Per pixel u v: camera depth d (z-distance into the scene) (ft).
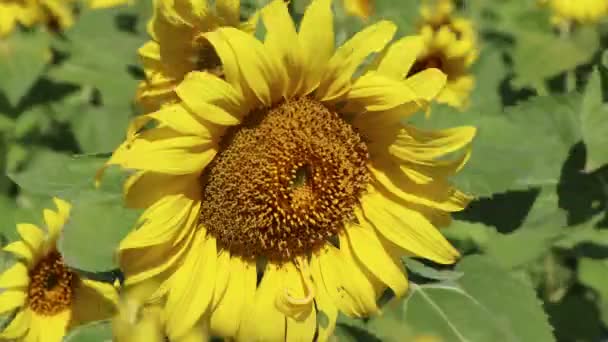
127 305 3.57
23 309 4.11
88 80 4.95
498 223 4.04
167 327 3.62
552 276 4.67
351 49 3.59
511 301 3.77
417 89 3.62
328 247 3.76
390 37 3.59
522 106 4.22
